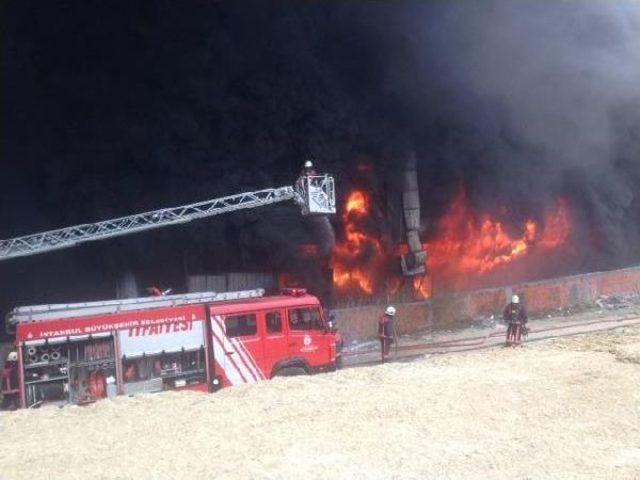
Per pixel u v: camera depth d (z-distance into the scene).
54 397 14.61
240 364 16.05
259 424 9.74
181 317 15.74
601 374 12.55
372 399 11.05
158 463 8.07
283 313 16.64
